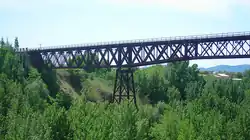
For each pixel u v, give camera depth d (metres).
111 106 59.94
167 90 137.00
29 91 75.44
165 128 58.75
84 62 83.81
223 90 125.62
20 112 60.72
